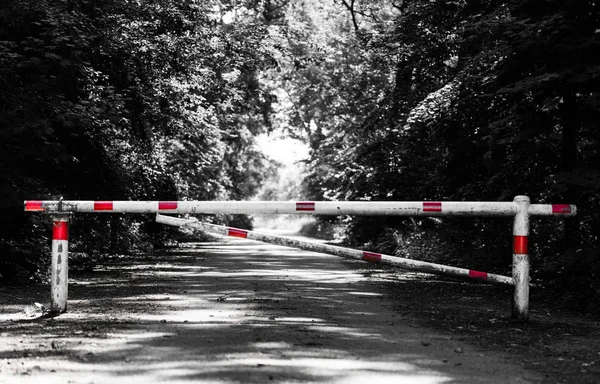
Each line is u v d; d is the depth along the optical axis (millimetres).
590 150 14414
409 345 8672
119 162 21391
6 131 16219
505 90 14367
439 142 22500
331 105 47062
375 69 35312
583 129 15812
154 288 15242
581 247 13781
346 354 7988
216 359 7547
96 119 19125
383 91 33406
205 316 10805
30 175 17766
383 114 32125
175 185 34531
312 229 68875
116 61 22641
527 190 16703
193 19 27422
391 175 32250
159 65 25828
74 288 15133
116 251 28344
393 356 7945
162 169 30312
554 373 7254
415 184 31375
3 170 16328
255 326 9852
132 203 10469
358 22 45000
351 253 10812
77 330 9273
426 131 23391
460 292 15648
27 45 17547
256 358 7641
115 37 22156
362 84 41156
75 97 19281
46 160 17453
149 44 24625
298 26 37031
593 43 14219
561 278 14719
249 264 24312
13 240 16906
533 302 13938
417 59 25312
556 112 15570
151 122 26578
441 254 24234
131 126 25375
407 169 31453
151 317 10570
